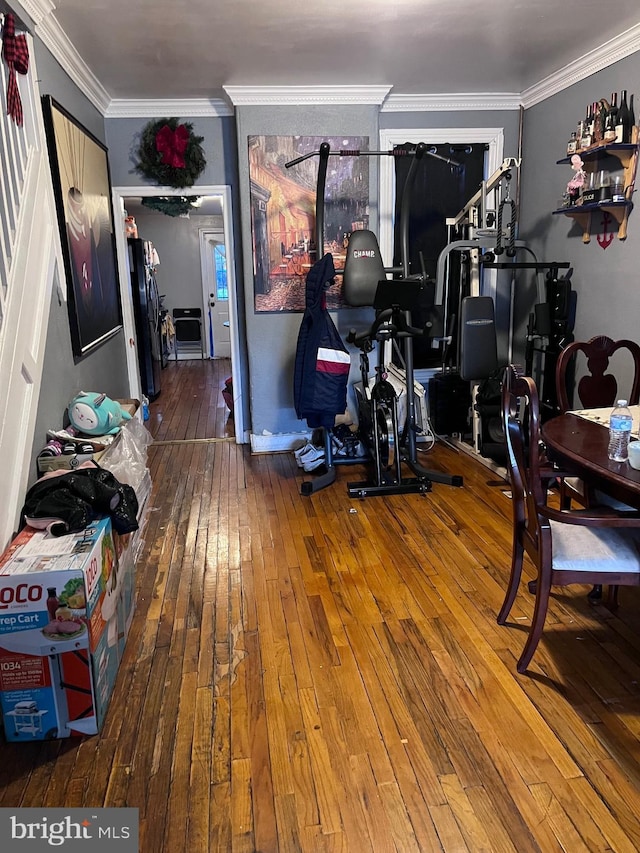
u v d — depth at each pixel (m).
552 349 4.24
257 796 1.73
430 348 5.12
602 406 3.22
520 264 4.14
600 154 3.68
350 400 4.84
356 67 3.89
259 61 3.71
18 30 2.65
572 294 4.21
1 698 1.90
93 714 1.95
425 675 2.22
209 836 1.61
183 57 3.61
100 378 4.00
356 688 2.16
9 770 1.84
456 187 4.91
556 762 1.82
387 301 3.62
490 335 4.13
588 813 1.66
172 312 10.10
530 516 2.21
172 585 2.90
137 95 4.39
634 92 3.46
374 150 4.49
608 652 2.33
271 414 4.91
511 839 1.59
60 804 1.72
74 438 2.78
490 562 3.04
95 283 3.84
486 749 1.88
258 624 2.57
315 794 1.73
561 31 3.36
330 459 4.19
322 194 4.04
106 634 2.11
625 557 2.08
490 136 4.80
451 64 3.89
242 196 4.46
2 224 2.29
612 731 1.94
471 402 4.73
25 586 1.83
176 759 1.87
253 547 3.27
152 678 2.24
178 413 6.41
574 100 4.06
